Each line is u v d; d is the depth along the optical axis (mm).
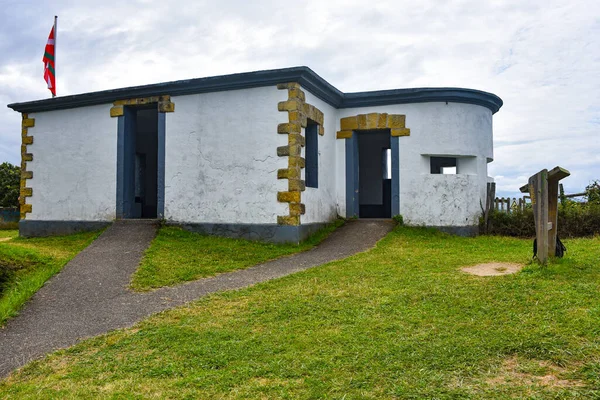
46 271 8695
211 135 12359
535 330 4621
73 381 4281
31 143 14586
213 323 5688
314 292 6695
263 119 11812
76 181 13922
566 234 12836
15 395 4074
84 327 5910
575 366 3877
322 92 12875
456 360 4117
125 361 4684
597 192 14531
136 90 13000
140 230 12062
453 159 17922
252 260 9836
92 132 13820
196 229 12312
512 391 3510
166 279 8195
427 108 13633
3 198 30234
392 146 13789
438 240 12047
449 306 5652
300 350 4625
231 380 4051
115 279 8180
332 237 12383
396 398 3531
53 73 15742
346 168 14219
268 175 11695
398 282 7000
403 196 13641
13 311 6531
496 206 14438
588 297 5551
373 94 13766
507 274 7004
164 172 12781
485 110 14500
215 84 12164
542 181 7164
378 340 4738
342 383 3832
